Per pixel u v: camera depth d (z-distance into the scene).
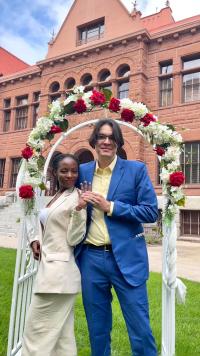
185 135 16.88
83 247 2.83
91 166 3.05
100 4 21.11
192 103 16.97
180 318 4.52
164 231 3.18
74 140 19.56
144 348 2.55
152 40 18.67
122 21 19.95
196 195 16.06
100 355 2.77
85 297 2.77
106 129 2.86
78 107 3.56
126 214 2.65
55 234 2.68
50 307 2.59
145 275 2.71
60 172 2.85
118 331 4.00
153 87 18.28
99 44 19.59
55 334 2.56
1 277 6.26
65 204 2.72
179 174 3.04
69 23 22.19
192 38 17.48
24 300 3.45
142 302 2.63
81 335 3.91
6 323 4.07
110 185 2.85
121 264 2.65
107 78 19.86
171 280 2.77
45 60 21.72
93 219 2.81
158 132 3.31
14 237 15.02
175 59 17.88
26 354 2.58
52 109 3.57
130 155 17.53
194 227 15.97
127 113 3.43
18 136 23.36
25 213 3.26
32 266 3.58
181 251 11.77
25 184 3.31
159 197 16.62
